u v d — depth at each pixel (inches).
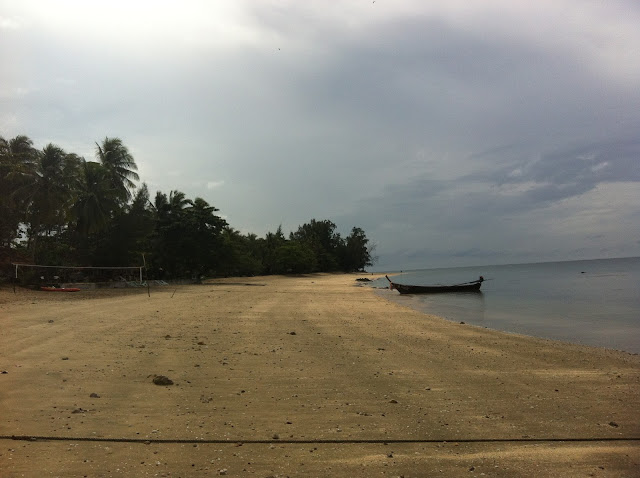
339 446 218.5
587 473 193.3
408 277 4296.3
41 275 1417.3
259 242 3956.7
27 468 184.9
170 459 198.5
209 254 2203.5
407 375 364.5
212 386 319.6
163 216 2228.1
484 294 1684.3
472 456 209.2
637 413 273.9
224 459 200.1
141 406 271.1
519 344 543.2
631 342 611.2
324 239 5565.9
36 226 1536.7
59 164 1514.5
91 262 1745.8
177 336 527.5
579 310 1056.8
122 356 407.8
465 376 365.1
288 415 262.5
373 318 797.9
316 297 1344.7
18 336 504.7
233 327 620.7
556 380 356.8
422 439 228.8
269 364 394.6
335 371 373.7
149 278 2057.1
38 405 267.4
